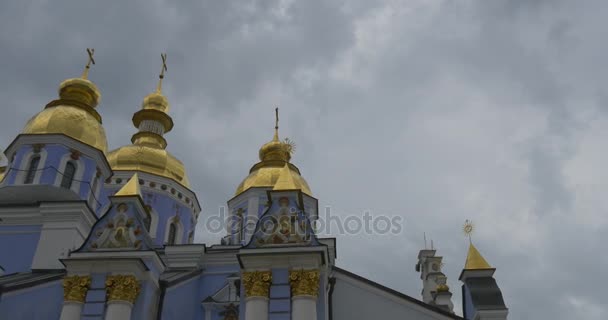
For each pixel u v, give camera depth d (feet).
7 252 87.92
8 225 90.38
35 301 65.21
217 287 91.15
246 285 61.21
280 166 128.57
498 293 73.87
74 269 62.69
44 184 97.66
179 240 124.16
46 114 106.22
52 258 86.38
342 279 74.08
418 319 71.51
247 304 60.13
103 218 66.69
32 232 89.66
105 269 62.69
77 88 114.01
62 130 103.86
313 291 60.23
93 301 61.05
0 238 89.20
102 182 109.29
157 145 137.69
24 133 102.78
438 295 122.72
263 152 135.85
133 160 127.65
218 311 84.28
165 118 144.66
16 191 95.61
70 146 103.50
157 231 120.47
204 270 93.30
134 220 66.44
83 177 103.14
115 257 62.59
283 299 60.29
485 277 77.66
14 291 64.34
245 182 126.41
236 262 94.17
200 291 89.61
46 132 103.04
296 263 61.72
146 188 124.26
